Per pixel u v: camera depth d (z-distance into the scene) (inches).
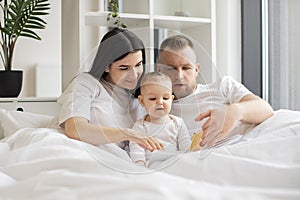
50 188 31.3
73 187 30.9
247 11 103.4
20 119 68.5
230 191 25.6
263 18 103.3
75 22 94.9
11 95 90.2
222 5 105.4
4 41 91.6
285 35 97.7
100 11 98.7
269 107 63.9
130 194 25.0
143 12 102.2
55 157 44.6
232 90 65.9
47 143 51.7
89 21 101.0
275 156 46.9
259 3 103.3
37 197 30.7
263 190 26.2
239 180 41.6
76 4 94.0
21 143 55.7
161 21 103.3
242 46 103.8
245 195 25.0
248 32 103.4
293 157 46.7
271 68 101.9
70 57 98.7
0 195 33.3
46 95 128.2
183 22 104.2
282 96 98.9
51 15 128.1
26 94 127.2
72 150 48.1
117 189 26.1
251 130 60.6
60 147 48.7
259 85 103.5
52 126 64.4
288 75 97.1
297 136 49.8
